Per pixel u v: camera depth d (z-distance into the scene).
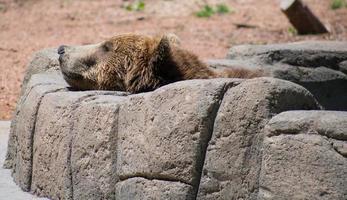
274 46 16.59
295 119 8.18
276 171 8.26
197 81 9.22
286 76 16.11
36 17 28.44
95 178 10.20
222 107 8.89
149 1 30.09
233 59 16.53
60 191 10.77
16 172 12.19
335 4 29.20
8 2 30.59
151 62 11.13
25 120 11.78
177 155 9.10
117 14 28.59
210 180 8.88
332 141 7.94
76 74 11.73
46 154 11.10
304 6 24.80
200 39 25.16
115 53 11.52
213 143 8.90
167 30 26.30
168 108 9.28
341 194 7.78
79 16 28.42
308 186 8.00
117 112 10.06
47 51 13.92
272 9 29.77
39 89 11.75
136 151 9.66
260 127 8.56
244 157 8.63
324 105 16.47
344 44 17.14
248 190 8.59
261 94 8.61
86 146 10.34
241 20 27.92
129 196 9.73
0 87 20.19
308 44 17.00
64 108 10.82
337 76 16.55
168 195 9.17
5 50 23.61
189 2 30.05
